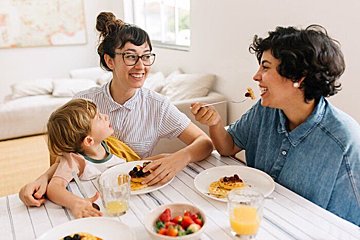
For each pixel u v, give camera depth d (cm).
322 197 109
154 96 151
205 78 311
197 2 321
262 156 128
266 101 112
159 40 434
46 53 497
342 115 111
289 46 102
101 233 89
